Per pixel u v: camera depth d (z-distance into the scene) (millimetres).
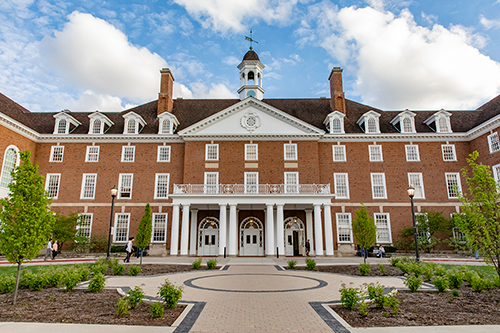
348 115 40188
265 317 8797
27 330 7445
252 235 34750
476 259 26562
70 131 38000
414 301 10727
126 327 7742
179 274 18062
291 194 31062
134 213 35375
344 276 17203
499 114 31016
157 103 42219
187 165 35406
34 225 10656
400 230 34594
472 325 8023
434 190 35531
